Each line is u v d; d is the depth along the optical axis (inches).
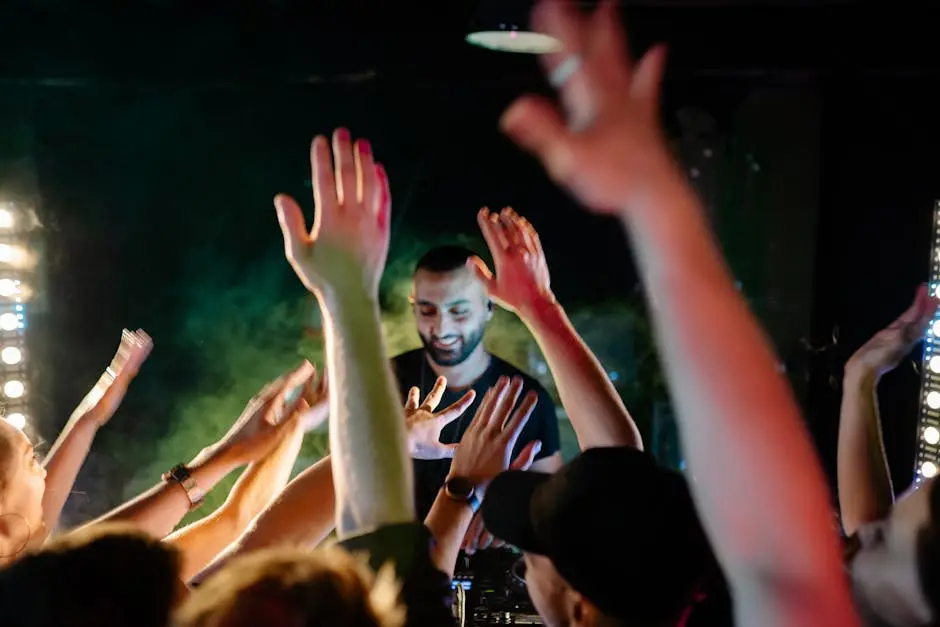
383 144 135.3
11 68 118.0
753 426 26.1
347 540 45.6
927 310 74.2
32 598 41.2
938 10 104.0
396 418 48.8
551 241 137.9
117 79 119.5
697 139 125.4
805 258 127.3
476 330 134.0
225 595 38.3
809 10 106.3
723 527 27.2
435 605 43.8
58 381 141.3
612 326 139.4
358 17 111.2
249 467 80.1
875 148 123.1
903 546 50.9
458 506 62.6
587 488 45.4
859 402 74.2
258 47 116.1
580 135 26.5
